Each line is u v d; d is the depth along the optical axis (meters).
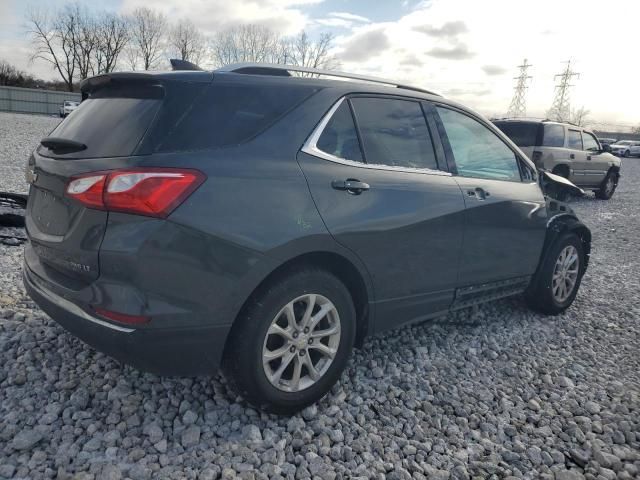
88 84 2.77
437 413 2.82
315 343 2.65
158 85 2.39
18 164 10.98
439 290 3.28
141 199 2.08
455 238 3.27
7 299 3.71
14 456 2.20
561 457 2.51
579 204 12.53
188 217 2.14
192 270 2.17
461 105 3.65
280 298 2.43
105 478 2.10
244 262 2.28
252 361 2.40
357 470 2.30
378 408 2.81
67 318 2.27
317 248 2.51
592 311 4.65
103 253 2.12
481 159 3.71
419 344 3.68
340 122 2.79
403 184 2.96
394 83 3.23
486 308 4.52
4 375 2.79
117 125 2.35
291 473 2.25
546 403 3.00
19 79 67.88
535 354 3.68
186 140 2.27
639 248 7.61
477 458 2.47
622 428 2.78
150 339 2.14
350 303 2.75
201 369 2.33
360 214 2.69
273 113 2.55
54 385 2.73
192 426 2.47
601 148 13.34
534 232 4.02
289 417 2.64
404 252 2.94
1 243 4.99
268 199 2.36
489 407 2.93
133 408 2.60
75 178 2.22
